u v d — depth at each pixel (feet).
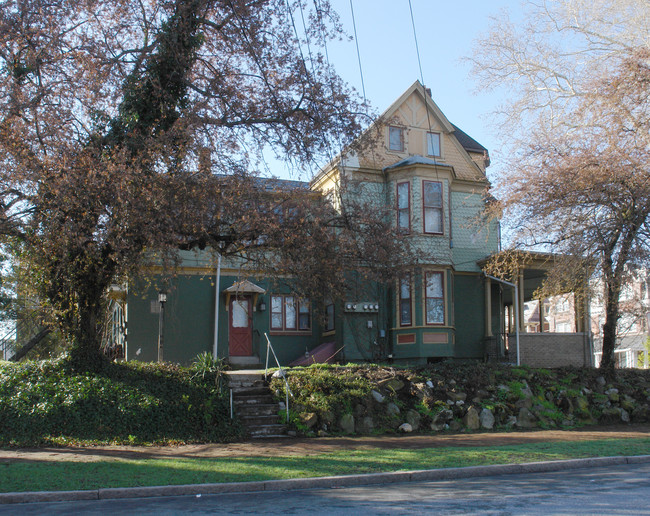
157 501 27.17
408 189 78.28
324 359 74.95
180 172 42.39
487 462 36.19
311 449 42.60
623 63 62.34
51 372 49.32
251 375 55.88
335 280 48.19
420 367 60.80
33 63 43.04
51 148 42.04
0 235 44.96
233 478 30.91
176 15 47.98
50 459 36.78
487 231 85.87
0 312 81.46
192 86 49.34
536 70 76.95
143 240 42.27
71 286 47.14
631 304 69.51
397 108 83.71
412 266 51.85
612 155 58.75
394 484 31.50
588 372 67.26
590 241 59.57
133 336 70.74
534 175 61.52
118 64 46.78
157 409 47.50
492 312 86.79
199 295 74.79
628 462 38.70
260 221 43.96
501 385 60.85
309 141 50.01
